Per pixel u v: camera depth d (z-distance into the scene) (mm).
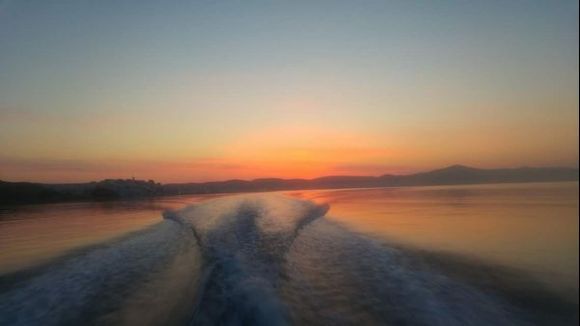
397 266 7254
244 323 4395
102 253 9062
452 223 12633
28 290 6371
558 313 5023
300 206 18188
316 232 11234
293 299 5465
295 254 8125
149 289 6242
